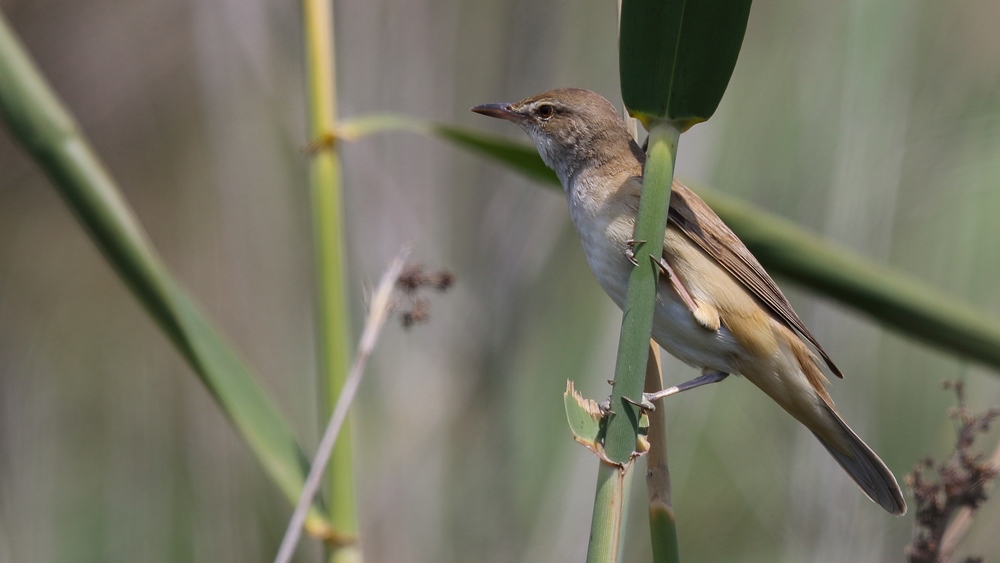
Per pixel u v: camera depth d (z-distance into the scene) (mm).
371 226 10406
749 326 6195
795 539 9016
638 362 4359
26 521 10148
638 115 4367
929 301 5309
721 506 10742
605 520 4297
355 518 5734
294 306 11438
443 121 10750
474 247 10953
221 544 10344
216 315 11477
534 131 7008
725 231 6270
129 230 5543
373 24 10539
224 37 10938
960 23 11766
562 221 10984
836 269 5438
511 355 10742
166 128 14117
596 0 11203
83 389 12805
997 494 8750
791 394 6344
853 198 9164
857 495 8914
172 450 11102
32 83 5477
